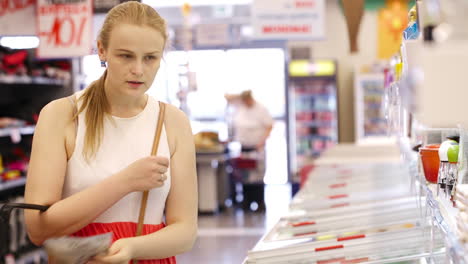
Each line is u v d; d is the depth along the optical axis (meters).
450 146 1.88
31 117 6.25
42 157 1.78
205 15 13.23
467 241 1.28
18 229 5.41
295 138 14.08
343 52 13.38
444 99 0.88
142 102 1.91
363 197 3.39
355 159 6.27
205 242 7.55
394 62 2.41
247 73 14.84
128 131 1.87
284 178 14.81
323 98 13.88
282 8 6.79
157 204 1.86
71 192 1.83
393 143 9.02
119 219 1.83
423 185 2.19
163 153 1.89
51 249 1.56
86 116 1.84
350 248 2.12
